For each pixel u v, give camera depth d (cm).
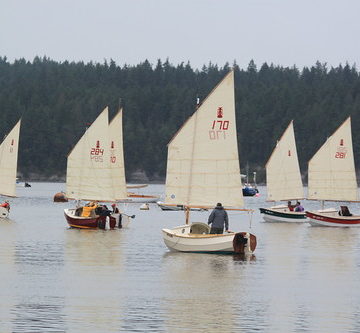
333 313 8656
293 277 11006
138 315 8394
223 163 14225
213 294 9600
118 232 17688
